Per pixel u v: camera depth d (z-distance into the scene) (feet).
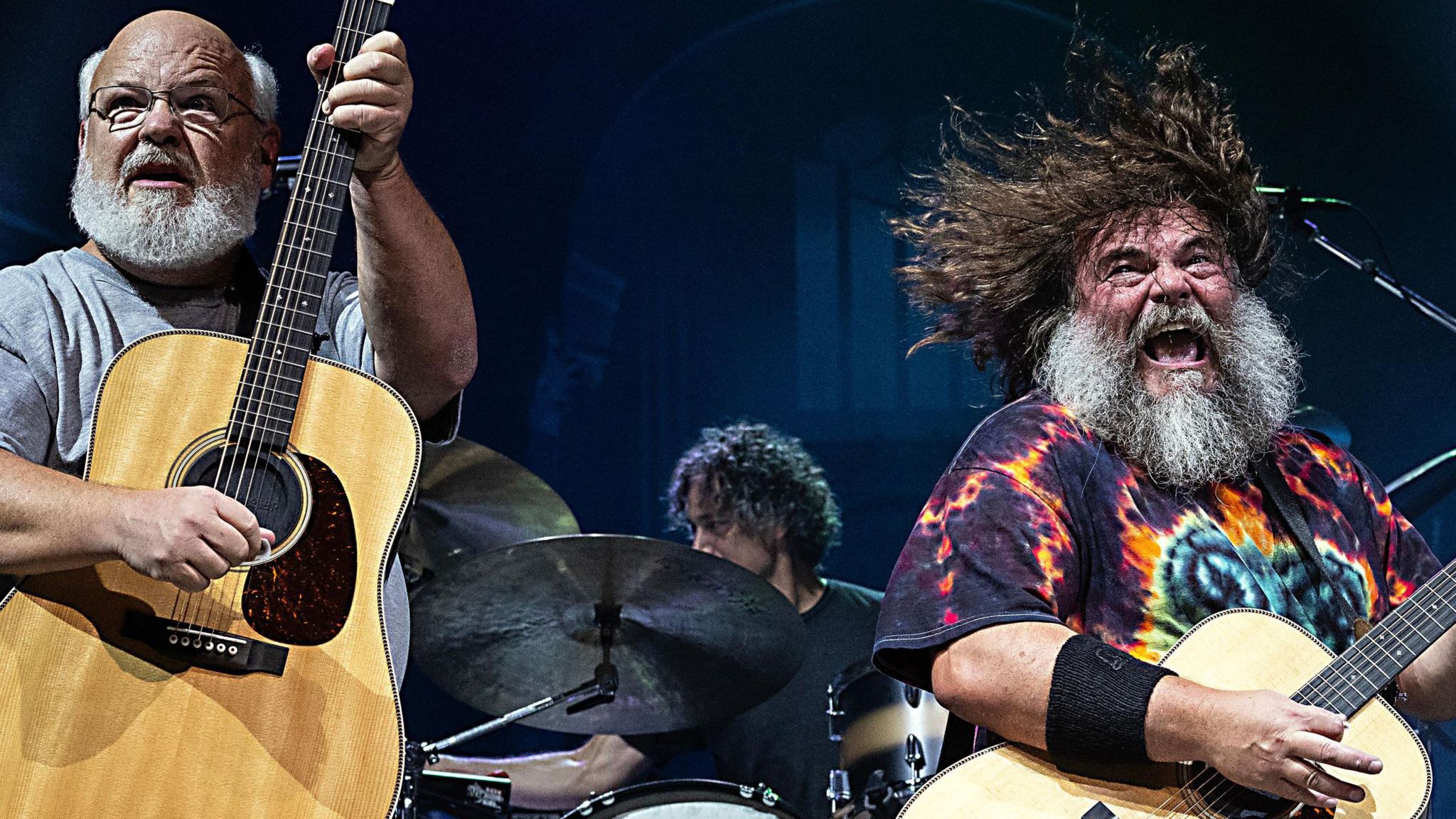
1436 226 30.04
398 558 6.94
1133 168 7.67
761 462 14.74
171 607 5.93
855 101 36.09
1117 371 7.32
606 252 36.01
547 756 13.87
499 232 33.09
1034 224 7.84
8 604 5.83
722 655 12.39
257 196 7.57
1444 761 14.25
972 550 6.75
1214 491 7.25
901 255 36.88
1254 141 31.27
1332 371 29.73
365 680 5.96
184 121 7.23
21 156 20.95
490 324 32.94
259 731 5.81
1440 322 14.38
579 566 11.70
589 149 34.71
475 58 32.04
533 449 34.04
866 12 35.17
